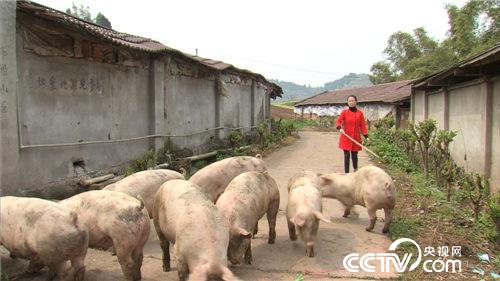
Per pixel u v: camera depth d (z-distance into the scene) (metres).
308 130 33.81
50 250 4.39
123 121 9.90
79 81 8.48
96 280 4.98
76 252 4.48
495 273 5.20
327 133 30.14
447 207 7.67
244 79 18.20
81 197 5.00
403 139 14.19
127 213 4.66
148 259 5.62
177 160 11.38
